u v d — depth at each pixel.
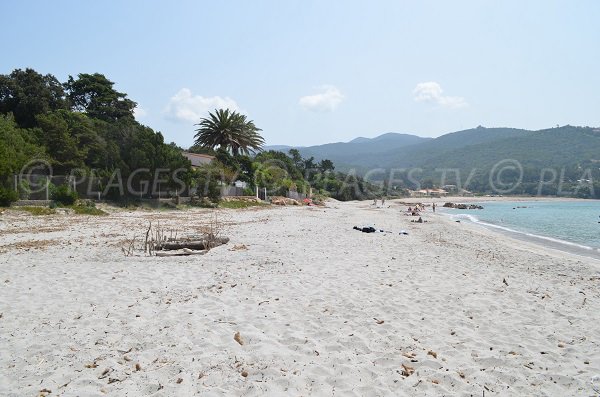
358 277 10.09
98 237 16.77
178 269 10.73
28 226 20.02
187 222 24.47
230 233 18.97
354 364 5.17
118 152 34.00
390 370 5.04
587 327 6.76
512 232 27.88
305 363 5.16
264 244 15.47
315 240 17.25
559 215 49.78
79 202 28.95
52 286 8.84
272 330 6.30
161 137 36.88
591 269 12.46
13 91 39.06
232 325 6.45
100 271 10.38
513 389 4.68
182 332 6.11
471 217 45.41
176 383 4.56
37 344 5.60
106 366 4.97
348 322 6.75
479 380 4.84
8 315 6.88
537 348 5.85
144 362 5.10
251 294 8.32
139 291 8.48
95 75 59.16
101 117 55.72
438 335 6.29
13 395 4.27
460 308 7.68
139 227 20.77
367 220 31.58
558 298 8.61
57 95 47.44
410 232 23.11
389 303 7.87
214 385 4.54
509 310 7.62
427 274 10.65
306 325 6.56
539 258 14.54
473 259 13.55
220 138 63.22
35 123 38.59
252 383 4.55
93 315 6.89
